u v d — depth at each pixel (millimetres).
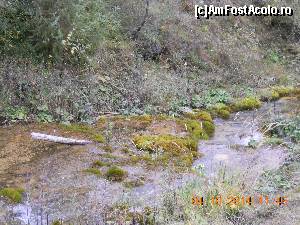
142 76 10305
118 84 9883
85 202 5816
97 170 6730
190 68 11773
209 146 8062
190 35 12664
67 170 6727
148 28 11953
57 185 6273
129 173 6734
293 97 11461
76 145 7598
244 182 6023
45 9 9398
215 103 10352
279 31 15836
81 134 7973
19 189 6062
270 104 10836
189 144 7801
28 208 5680
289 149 7699
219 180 5918
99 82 9664
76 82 9289
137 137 7961
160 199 5812
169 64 11625
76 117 8648
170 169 6777
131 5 12188
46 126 8133
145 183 6449
